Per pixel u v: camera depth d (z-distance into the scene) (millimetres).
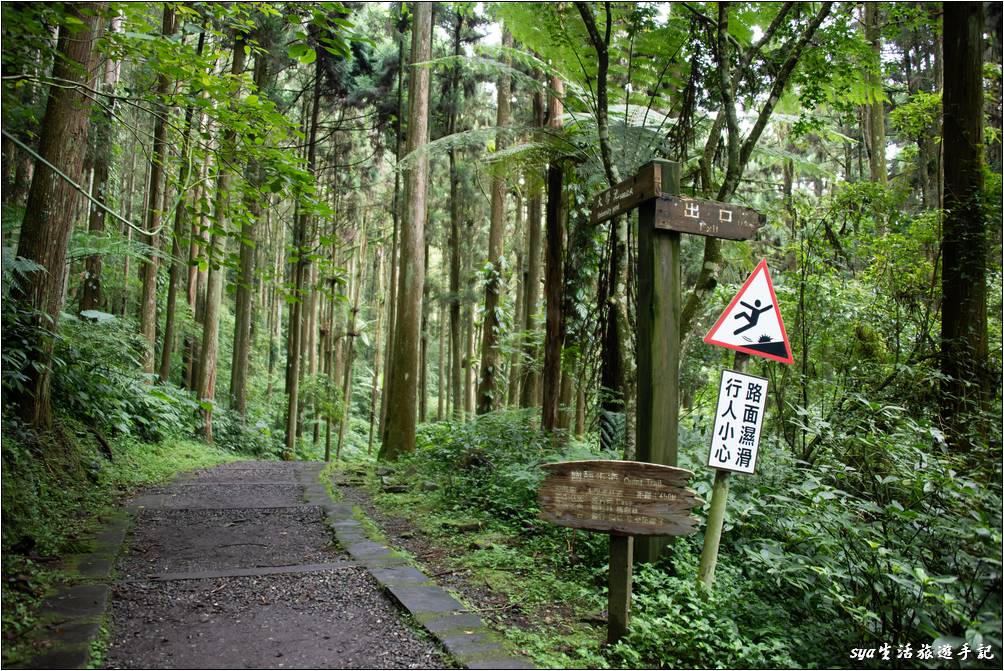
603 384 8336
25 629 3436
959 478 4078
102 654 3311
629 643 3617
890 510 3887
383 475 9680
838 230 7746
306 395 23359
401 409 11578
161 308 18734
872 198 7688
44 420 7031
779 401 6418
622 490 3695
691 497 3625
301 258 6789
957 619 3266
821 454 5551
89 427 8711
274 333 28688
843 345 7395
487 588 4582
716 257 5852
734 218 4742
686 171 8273
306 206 5422
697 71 6840
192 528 6164
